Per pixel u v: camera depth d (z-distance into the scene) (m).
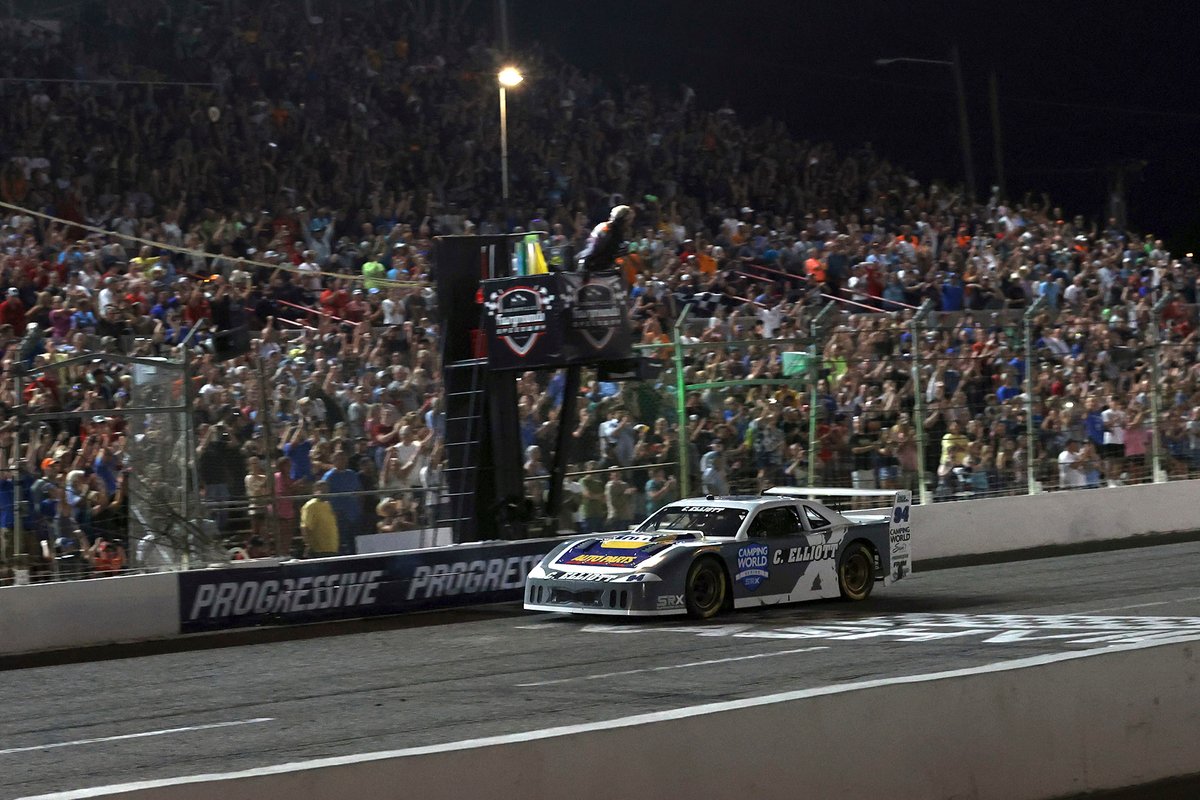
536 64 57.66
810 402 29.28
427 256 39.03
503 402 25.81
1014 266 47.66
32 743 14.04
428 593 24.58
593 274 25.12
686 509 24.20
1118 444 34.31
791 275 44.34
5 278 31.33
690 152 55.31
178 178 40.09
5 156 39.88
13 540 21.17
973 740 10.50
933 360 31.39
